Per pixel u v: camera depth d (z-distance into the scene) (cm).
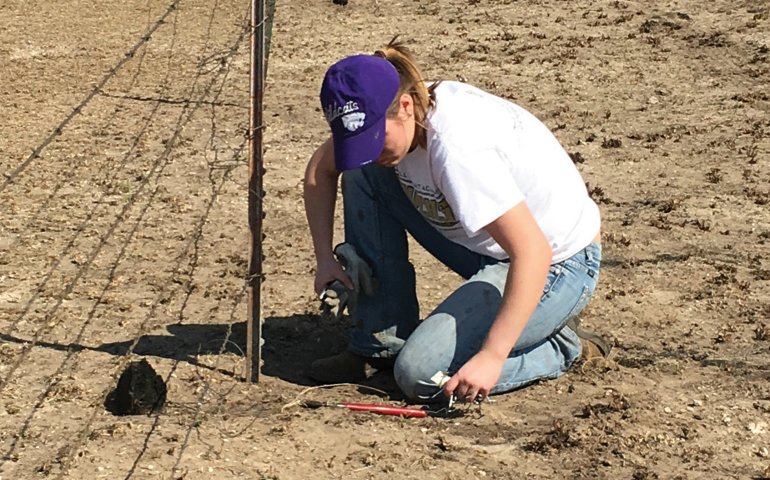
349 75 293
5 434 322
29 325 416
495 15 1151
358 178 358
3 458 308
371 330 366
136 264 498
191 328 419
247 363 367
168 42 1114
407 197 354
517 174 323
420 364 337
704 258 505
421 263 509
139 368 346
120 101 862
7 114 825
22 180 644
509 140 319
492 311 337
